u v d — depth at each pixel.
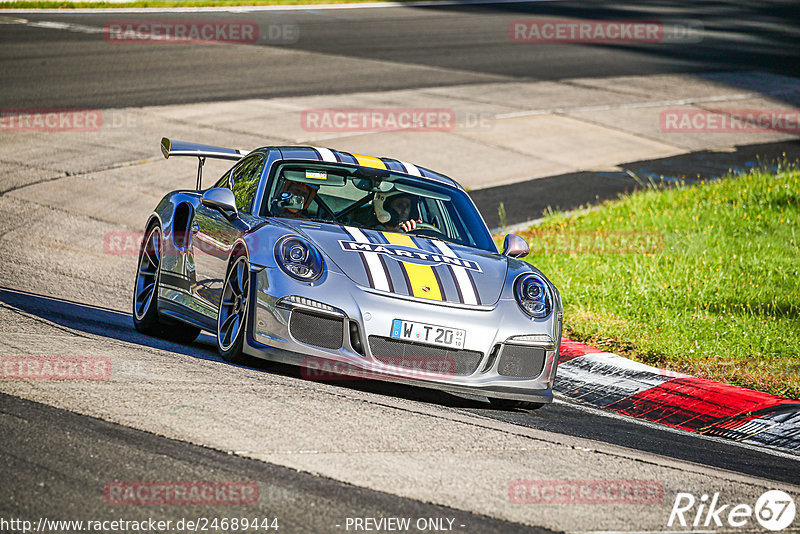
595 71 89.75
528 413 20.83
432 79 79.38
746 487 16.34
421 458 15.13
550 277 34.22
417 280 19.72
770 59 104.88
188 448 14.19
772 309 31.19
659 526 13.59
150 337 24.16
